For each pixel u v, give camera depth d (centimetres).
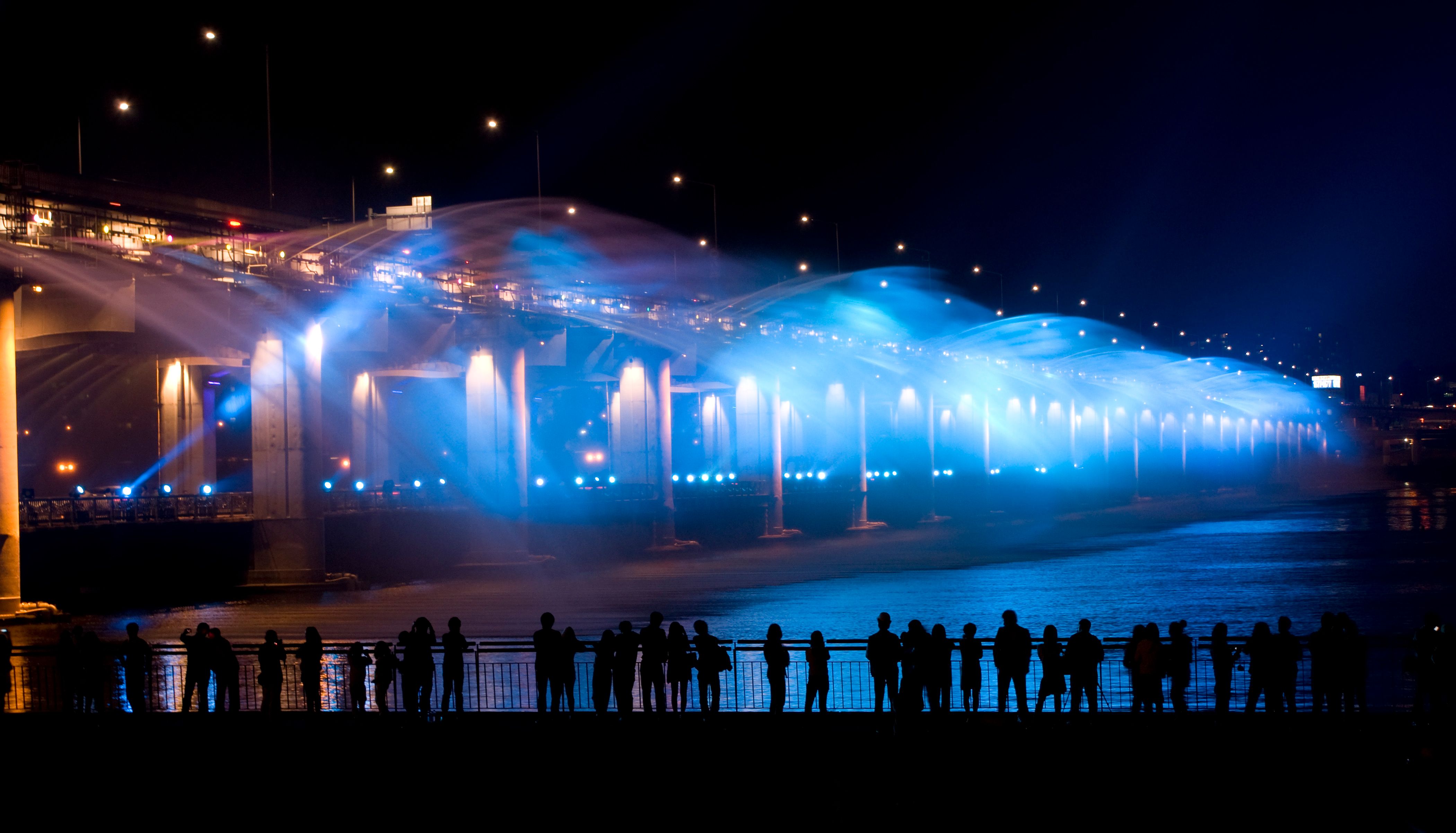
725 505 9462
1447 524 11188
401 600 5669
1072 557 8281
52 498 6222
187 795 1964
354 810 1881
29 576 5209
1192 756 1919
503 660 3556
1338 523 11631
